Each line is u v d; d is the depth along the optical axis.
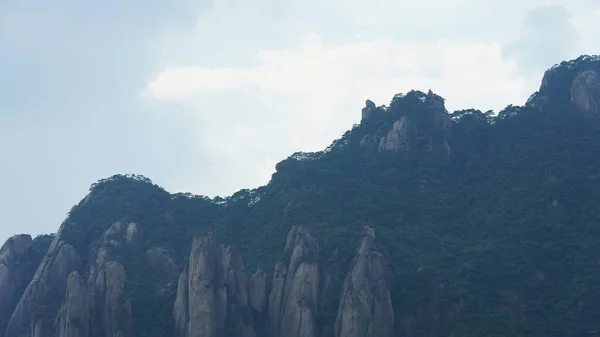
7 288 192.25
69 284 157.25
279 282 159.25
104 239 193.25
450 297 155.75
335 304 154.50
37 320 163.75
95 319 158.00
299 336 151.75
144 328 157.62
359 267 153.12
